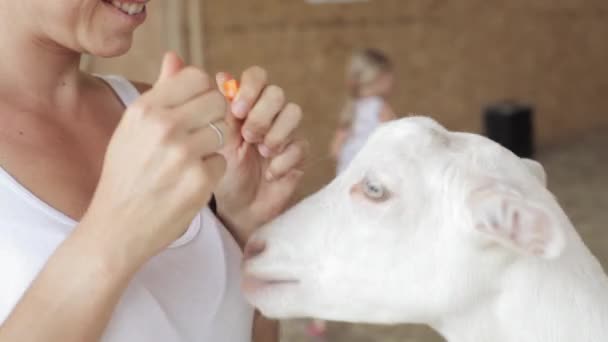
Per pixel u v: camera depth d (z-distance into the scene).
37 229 1.33
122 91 1.74
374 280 1.65
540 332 1.58
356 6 8.16
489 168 1.63
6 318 1.22
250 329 1.68
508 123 8.74
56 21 1.39
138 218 1.21
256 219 1.76
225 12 7.48
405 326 4.86
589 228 6.48
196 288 1.50
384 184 1.65
